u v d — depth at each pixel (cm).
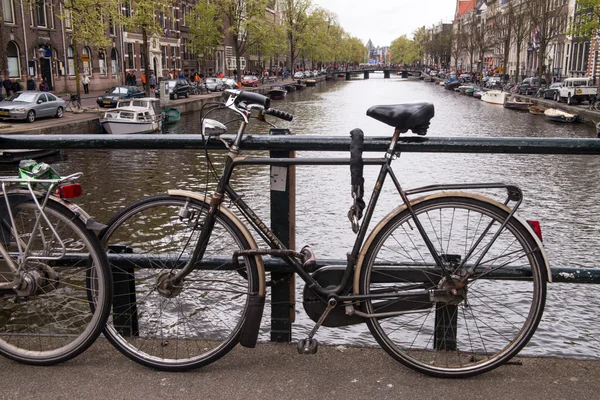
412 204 232
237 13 5709
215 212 240
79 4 2736
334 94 7025
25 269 245
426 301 240
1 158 1377
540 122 3550
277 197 255
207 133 242
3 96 3262
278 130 253
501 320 494
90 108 2955
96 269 238
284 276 262
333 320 243
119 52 4916
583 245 1095
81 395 228
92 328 242
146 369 246
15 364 249
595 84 4431
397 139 236
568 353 653
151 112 2683
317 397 226
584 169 1853
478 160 1995
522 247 235
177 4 6234
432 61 16250
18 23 3522
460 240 696
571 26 3272
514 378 239
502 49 8288
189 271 248
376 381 237
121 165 1788
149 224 282
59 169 1711
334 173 1675
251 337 241
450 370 238
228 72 8025
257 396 227
